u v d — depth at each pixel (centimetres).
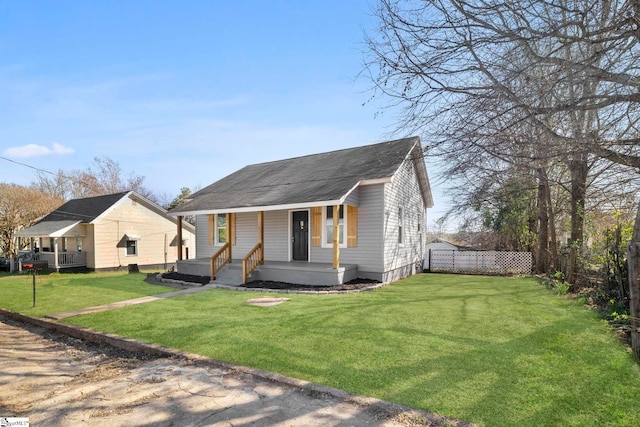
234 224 1464
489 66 464
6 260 1914
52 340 605
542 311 655
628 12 371
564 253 1020
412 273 1455
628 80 406
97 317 691
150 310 732
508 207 1539
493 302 760
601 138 475
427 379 358
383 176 1085
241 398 338
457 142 514
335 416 296
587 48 465
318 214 1250
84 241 1852
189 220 3072
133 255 1975
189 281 1199
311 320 614
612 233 686
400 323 581
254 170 1714
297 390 349
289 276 1102
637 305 414
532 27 449
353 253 1175
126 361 468
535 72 457
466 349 446
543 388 332
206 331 561
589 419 277
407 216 1402
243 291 975
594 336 486
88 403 342
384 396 324
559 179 1124
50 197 2459
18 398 360
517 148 510
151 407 327
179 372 412
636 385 335
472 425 271
